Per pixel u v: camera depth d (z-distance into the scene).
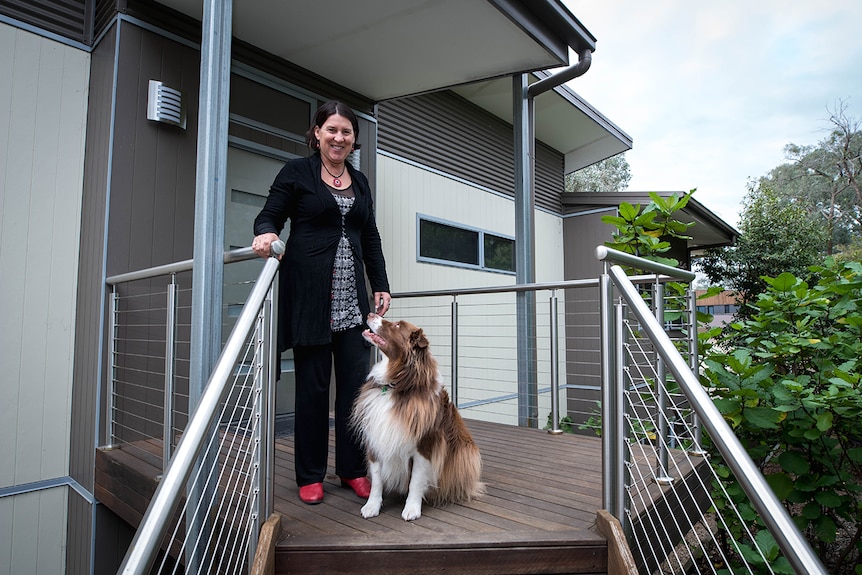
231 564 1.69
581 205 8.67
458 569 1.64
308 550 1.62
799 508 3.66
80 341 3.05
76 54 3.17
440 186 6.29
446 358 6.22
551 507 1.99
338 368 2.10
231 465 2.35
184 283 3.17
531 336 4.28
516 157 4.41
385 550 1.62
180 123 3.11
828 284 3.14
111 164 2.85
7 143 2.89
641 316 1.56
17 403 2.89
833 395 2.42
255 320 1.59
